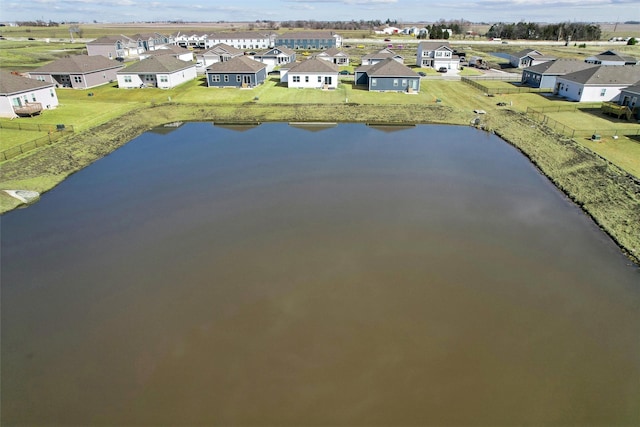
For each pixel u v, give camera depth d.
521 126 48.97
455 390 16.14
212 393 16.02
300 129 51.19
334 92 67.44
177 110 57.19
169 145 45.66
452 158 41.66
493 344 18.41
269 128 51.69
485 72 88.94
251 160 41.09
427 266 23.97
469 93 66.94
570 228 28.38
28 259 24.83
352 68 92.19
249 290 21.92
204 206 31.48
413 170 38.44
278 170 38.47
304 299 21.22
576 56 108.62
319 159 41.25
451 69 92.00
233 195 33.34
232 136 48.62
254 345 18.31
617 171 33.78
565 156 39.00
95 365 17.38
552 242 26.61
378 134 49.31
